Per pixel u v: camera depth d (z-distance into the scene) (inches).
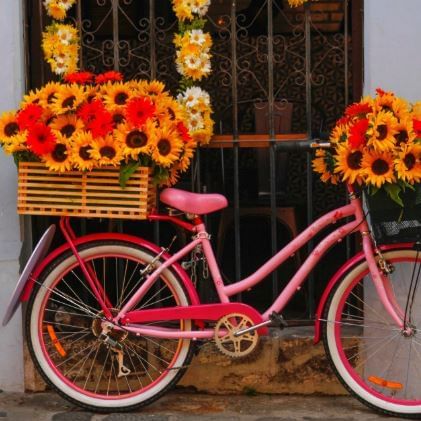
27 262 177.5
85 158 164.1
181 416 176.2
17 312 188.1
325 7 244.4
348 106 184.7
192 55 182.2
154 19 189.8
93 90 171.6
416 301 181.0
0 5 182.4
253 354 186.7
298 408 180.5
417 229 163.9
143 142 164.6
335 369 176.9
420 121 160.9
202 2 181.6
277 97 271.0
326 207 283.9
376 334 184.7
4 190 186.1
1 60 183.3
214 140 191.2
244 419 174.1
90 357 189.2
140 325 176.9
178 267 174.6
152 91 175.3
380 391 185.5
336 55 198.2
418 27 177.5
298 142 177.3
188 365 176.2
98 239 175.8
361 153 162.9
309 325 194.9
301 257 208.7
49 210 168.4
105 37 233.3
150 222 215.2
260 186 217.2
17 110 175.9
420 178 160.6
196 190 196.4
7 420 174.4
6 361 189.6
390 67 178.7
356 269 174.2
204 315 172.2
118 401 177.6
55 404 184.1
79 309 182.5
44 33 185.3
